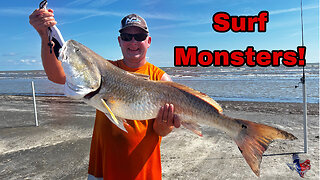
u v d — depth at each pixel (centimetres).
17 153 244
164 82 108
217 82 1190
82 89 93
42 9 88
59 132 317
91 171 119
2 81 1709
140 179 107
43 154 241
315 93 716
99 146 113
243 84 1049
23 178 193
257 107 507
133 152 106
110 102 100
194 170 202
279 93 746
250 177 188
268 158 222
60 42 91
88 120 384
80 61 93
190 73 2175
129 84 102
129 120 108
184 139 280
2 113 446
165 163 216
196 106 106
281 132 97
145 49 114
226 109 491
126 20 109
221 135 293
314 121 365
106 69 101
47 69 97
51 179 192
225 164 212
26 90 977
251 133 103
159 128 108
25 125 353
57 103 571
